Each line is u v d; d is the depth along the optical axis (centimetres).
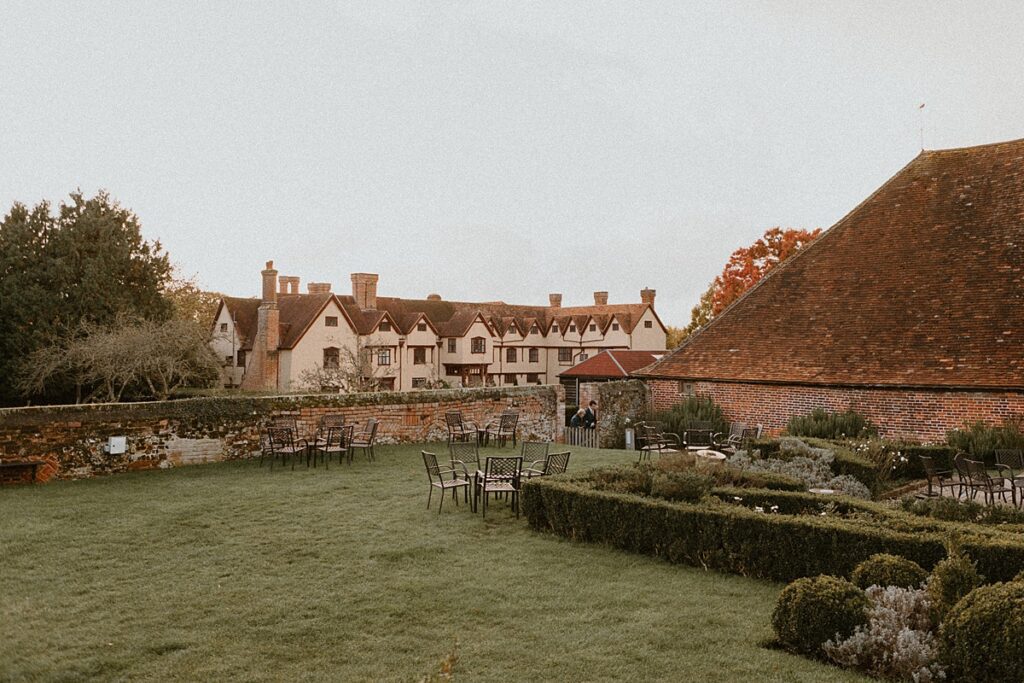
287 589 892
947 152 2628
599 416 2608
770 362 2450
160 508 1315
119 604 842
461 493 1471
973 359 2058
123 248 4178
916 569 779
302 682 650
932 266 2362
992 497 1372
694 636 748
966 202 2450
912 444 1919
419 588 895
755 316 2642
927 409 2075
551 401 2736
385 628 773
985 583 809
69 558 1017
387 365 5769
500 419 2325
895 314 2316
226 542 1098
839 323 2414
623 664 682
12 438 1552
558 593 880
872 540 868
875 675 659
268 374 5081
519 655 702
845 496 1165
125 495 1430
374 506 1344
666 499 1082
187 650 720
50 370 3481
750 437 2016
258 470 1742
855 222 2659
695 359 2661
